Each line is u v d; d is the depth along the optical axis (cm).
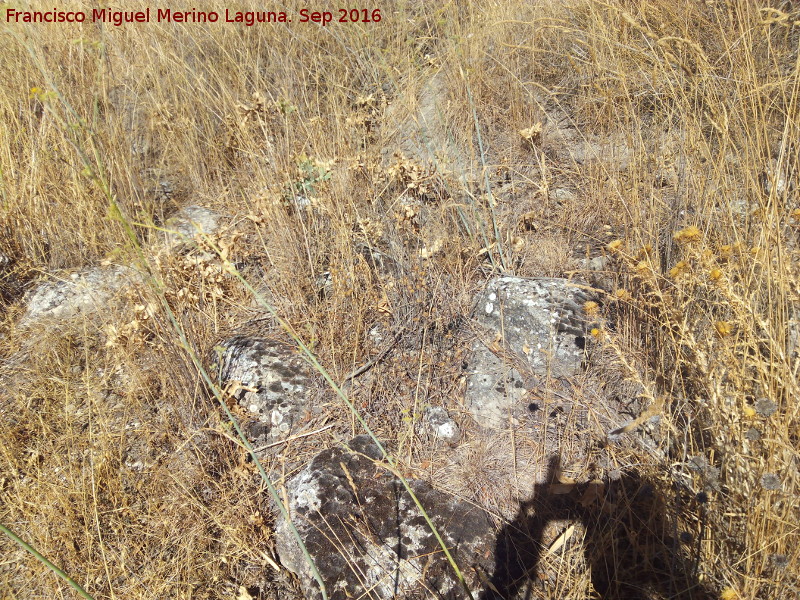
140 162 457
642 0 358
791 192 253
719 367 203
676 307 237
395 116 441
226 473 259
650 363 257
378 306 303
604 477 234
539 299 296
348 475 229
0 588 227
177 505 249
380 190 379
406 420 262
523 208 368
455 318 310
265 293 344
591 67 395
